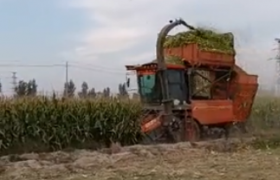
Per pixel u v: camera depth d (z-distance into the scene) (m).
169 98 16.80
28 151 14.52
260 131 20.80
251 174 9.66
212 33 19.02
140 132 16.55
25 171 10.32
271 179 9.09
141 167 10.74
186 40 18.08
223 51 18.89
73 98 16.05
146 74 17.36
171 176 9.52
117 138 16.19
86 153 13.55
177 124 16.64
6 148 14.24
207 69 18.31
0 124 14.19
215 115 17.77
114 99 16.45
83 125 15.62
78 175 9.79
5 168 10.88
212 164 11.12
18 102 14.70
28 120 14.65
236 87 19.39
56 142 15.11
